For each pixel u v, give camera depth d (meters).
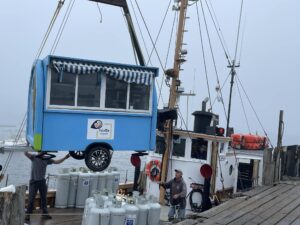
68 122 5.77
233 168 13.14
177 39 11.81
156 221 8.51
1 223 5.51
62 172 10.84
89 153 5.90
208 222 7.80
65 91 5.78
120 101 6.14
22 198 5.76
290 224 7.89
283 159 14.50
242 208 9.19
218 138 11.38
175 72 11.77
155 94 6.36
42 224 9.09
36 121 5.57
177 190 9.98
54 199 10.84
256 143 17.44
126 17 7.07
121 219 7.94
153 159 12.03
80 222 9.41
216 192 11.82
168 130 11.43
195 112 12.43
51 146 5.66
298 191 11.70
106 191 8.84
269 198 10.50
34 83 5.89
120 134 6.12
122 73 6.04
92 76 5.96
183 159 11.48
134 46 7.15
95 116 5.95
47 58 5.64
